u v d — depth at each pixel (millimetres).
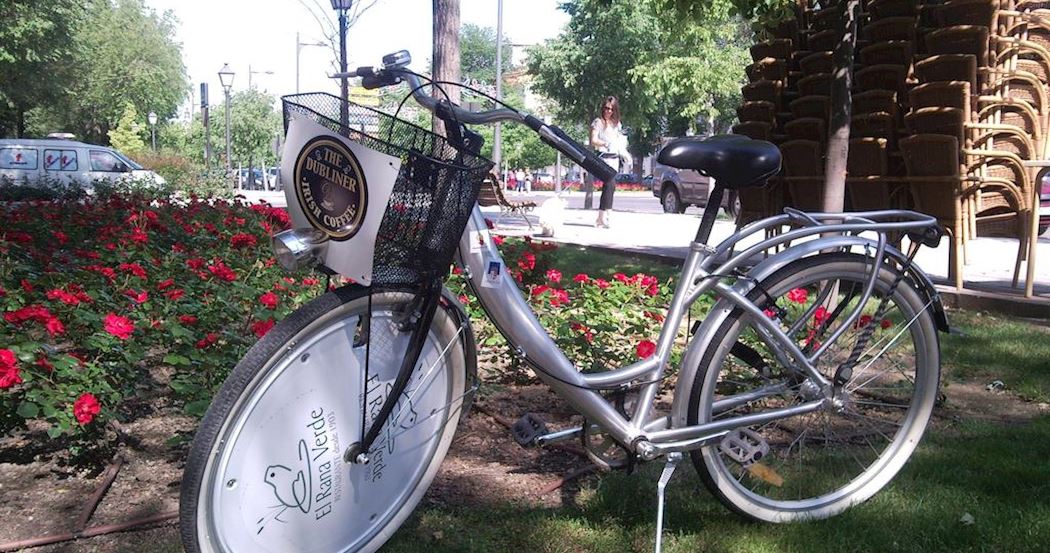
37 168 22938
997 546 2844
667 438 2703
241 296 4969
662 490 2664
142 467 3455
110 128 58312
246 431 2172
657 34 28250
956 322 6445
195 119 64062
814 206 8141
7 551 2756
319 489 2328
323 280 5301
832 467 3139
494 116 2422
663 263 10320
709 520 2998
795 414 2885
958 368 5098
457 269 2580
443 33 10680
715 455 2840
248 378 2158
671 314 2758
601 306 5418
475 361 2637
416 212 2223
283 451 2240
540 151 49094
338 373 2305
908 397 3150
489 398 4430
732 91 29719
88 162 23312
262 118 55375
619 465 2773
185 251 7367
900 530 2939
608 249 11508
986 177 7176
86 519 2959
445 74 10750
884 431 3164
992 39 7305
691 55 28328
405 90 3037
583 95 29859
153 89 57656
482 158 2314
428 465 2586
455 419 2619
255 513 2219
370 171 2123
